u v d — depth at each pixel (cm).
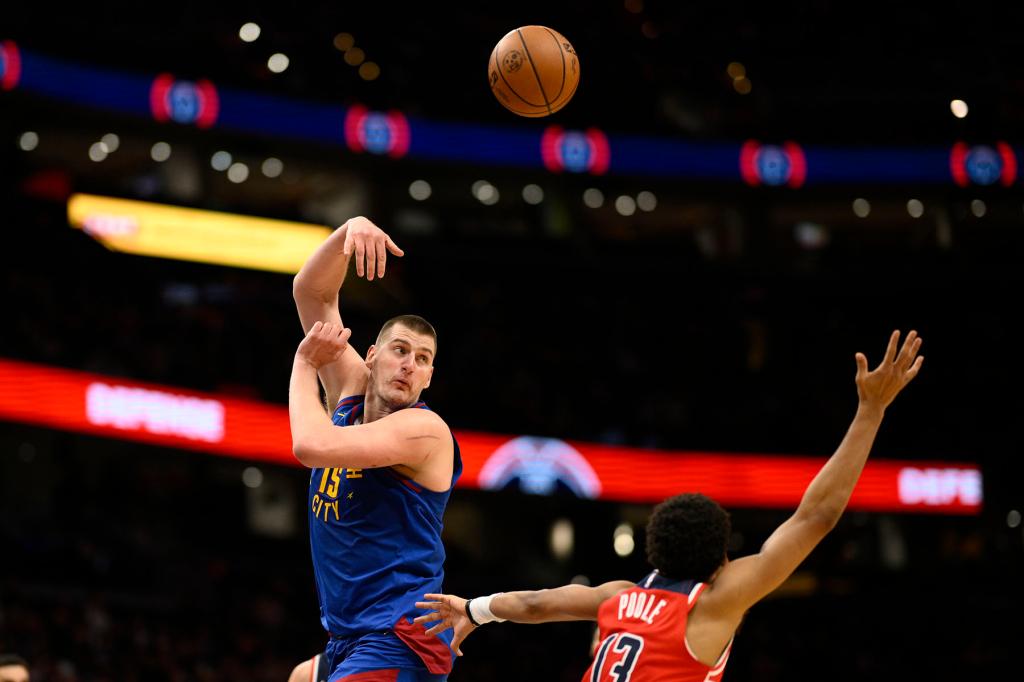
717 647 560
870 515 4209
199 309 3866
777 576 564
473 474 3744
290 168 4412
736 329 4738
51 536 2995
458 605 614
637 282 4706
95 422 2936
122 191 3616
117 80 3862
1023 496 4134
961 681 3759
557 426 3891
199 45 4097
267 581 3506
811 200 4938
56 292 3378
